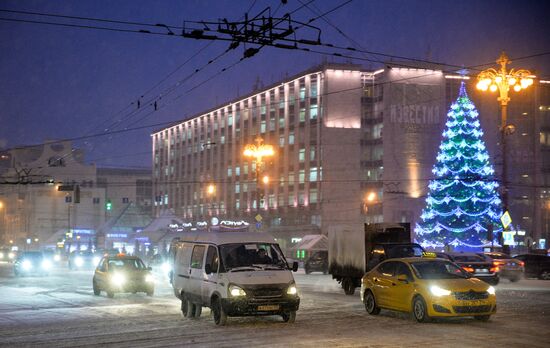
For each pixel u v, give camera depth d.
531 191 81.25
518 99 82.44
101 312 19.62
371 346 12.22
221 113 102.62
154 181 126.00
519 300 21.95
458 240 62.31
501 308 19.22
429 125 80.56
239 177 96.94
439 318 16.55
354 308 19.70
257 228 55.62
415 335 13.68
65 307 21.41
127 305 21.97
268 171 90.31
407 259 17.31
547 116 82.88
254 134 94.19
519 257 38.88
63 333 14.91
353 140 81.56
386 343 12.58
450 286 15.61
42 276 45.09
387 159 79.44
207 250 17.00
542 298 22.78
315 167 82.44
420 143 80.12
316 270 46.88
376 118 81.69
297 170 85.50
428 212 65.19
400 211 78.94
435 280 16.00
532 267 38.06
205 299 16.55
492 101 82.31
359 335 13.76
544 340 12.90
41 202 117.88
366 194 81.06
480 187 60.66
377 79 82.06
